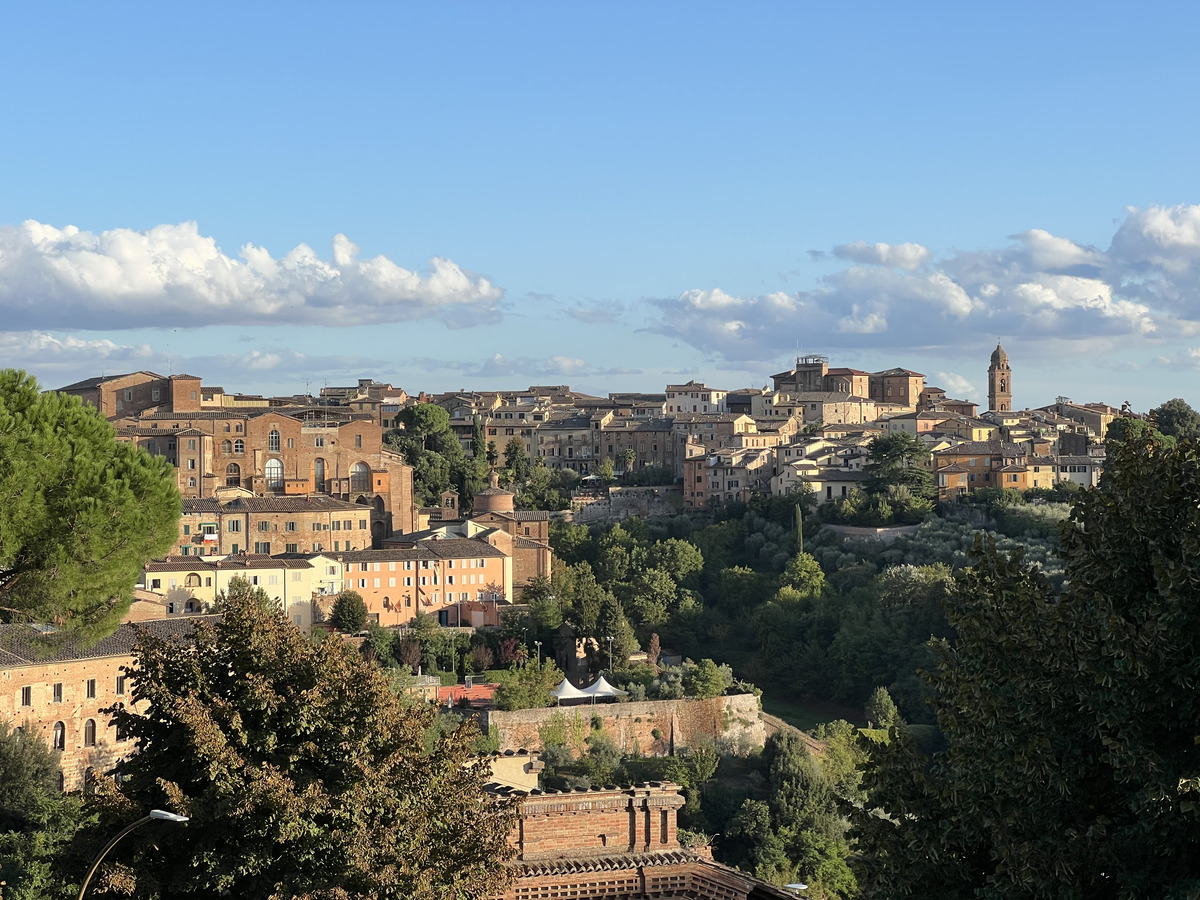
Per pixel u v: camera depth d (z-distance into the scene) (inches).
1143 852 1371.8
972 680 1556.3
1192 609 1389.0
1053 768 1402.6
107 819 1646.2
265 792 1605.6
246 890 1662.2
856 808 1608.0
